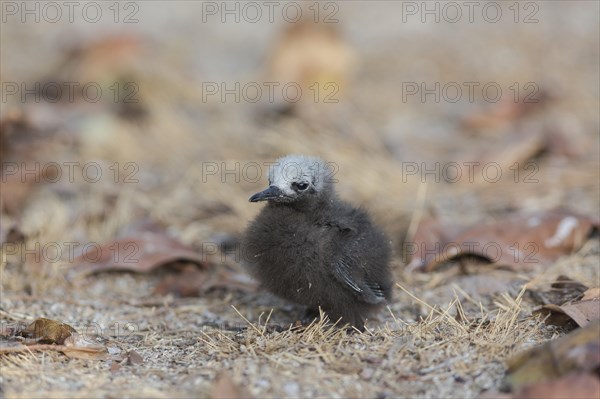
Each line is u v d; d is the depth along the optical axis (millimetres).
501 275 10766
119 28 20719
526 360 7508
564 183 13633
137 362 8266
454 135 16234
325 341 8523
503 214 12727
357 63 19703
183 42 21219
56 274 11008
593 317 8547
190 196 13789
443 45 20641
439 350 8211
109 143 15531
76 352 8359
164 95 17500
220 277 11180
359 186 13617
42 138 15391
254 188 13898
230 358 8297
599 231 11820
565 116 16500
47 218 12547
